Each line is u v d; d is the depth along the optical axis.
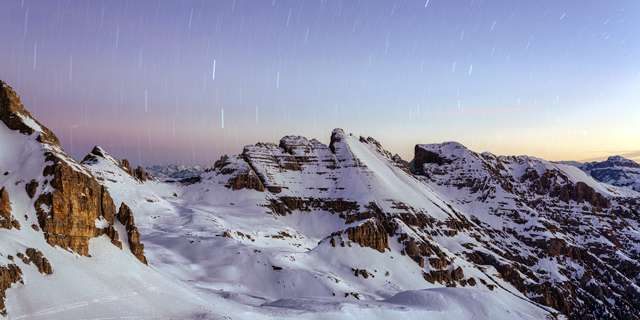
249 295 169.00
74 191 110.19
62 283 93.75
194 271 191.75
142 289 106.94
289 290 185.25
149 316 96.25
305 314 130.75
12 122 119.94
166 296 109.00
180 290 117.00
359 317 140.12
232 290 175.12
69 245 104.19
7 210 98.06
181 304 108.12
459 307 163.12
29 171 108.94
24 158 112.31
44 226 101.44
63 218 104.81
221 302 122.00
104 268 106.50
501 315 161.62
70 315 87.38
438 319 152.62
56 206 104.12
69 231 104.94
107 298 96.69
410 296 170.75
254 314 121.44
